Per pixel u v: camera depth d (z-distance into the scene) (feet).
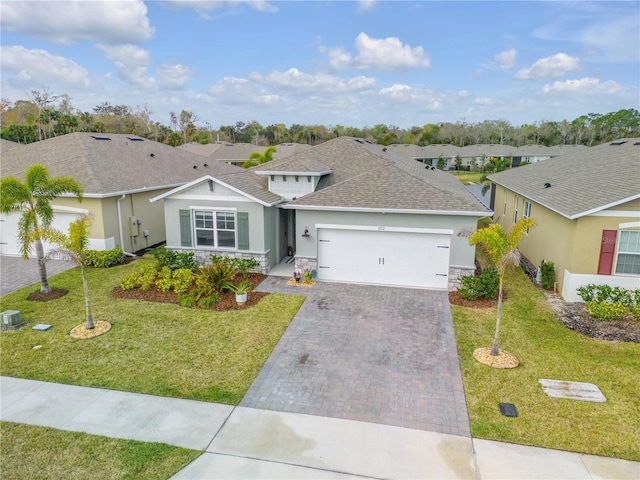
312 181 57.36
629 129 300.40
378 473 21.76
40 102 192.95
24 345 35.29
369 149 73.41
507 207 81.00
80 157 66.54
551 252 52.26
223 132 330.54
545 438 24.30
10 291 47.93
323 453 23.18
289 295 47.09
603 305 40.98
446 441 24.14
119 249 59.62
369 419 26.14
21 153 73.46
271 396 28.58
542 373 31.22
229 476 21.49
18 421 25.75
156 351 34.55
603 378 30.58
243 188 54.13
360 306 44.14
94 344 35.58
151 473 21.65
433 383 30.07
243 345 35.65
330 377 30.91
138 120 260.62
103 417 26.22
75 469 21.89
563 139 311.06
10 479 21.16
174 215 56.08
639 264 43.57
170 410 27.02
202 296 45.42
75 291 47.93
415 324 39.83
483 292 45.60
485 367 32.09
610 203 41.98
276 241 58.49
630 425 25.35
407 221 49.24
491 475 21.58
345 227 50.98
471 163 249.55
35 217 44.16
